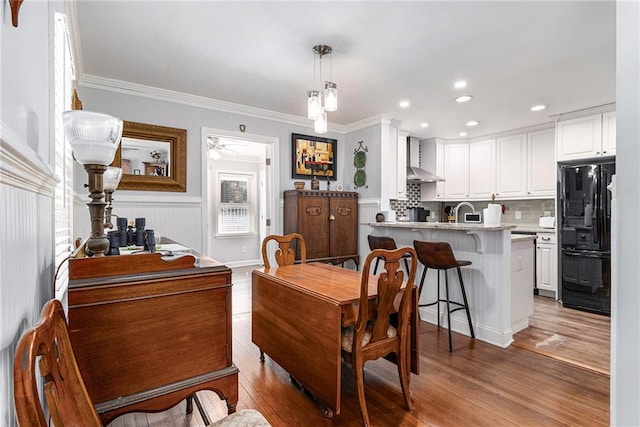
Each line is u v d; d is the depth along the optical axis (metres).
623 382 0.41
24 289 0.83
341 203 4.65
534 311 3.80
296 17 2.25
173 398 1.34
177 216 3.79
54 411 0.72
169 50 2.72
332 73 3.17
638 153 0.39
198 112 3.93
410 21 2.29
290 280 2.18
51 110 1.29
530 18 2.24
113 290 1.23
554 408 1.89
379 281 1.73
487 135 5.61
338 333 1.70
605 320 3.48
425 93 3.68
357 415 1.84
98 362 1.20
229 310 1.48
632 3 0.40
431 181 5.79
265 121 4.45
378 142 4.59
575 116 4.24
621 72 0.40
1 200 0.64
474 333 2.95
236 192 6.78
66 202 1.88
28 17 0.92
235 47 2.66
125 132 3.46
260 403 1.95
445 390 2.08
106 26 2.35
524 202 5.46
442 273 3.27
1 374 0.66
